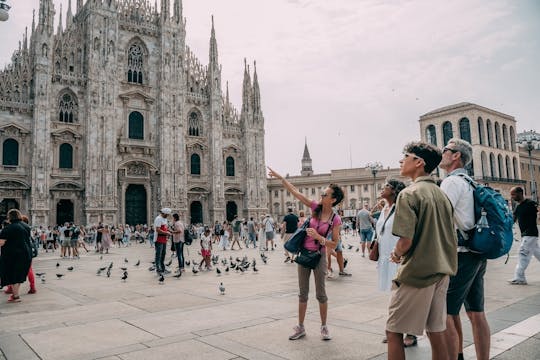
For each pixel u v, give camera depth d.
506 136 98.75
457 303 5.85
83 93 56.56
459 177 6.12
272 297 11.82
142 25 63.00
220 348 7.14
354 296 11.69
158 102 62.94
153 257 29.06
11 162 51.34
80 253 34.47
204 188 66.56
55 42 56.06
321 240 7.42
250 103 73.12
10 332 8.53
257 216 70.88
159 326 8.73
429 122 95.38
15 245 12.41
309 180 113.50
